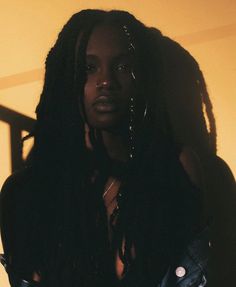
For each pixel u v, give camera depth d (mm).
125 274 1174
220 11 1799
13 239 1282
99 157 1237
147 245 1183
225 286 1515
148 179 1228
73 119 1223
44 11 1852
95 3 1821
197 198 1235
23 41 1868
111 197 1232
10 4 1868
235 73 1798
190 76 1651
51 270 1205
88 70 1197
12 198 1304
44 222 1231
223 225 1547
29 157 1561
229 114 1803
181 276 1178
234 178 1643
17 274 1247
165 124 1326
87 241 1196
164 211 1203
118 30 1216
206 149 1647
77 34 1226
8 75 1885
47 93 1260
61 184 1238
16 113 1890
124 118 1206
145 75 1238
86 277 1180
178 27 1807
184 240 1192
